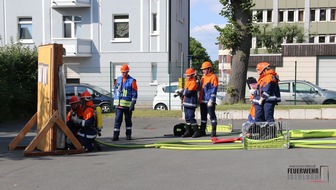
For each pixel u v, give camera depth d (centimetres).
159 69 2939
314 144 936
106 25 3022
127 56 3008
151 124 1448
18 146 954
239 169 699
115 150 928
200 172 683
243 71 1761
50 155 864
